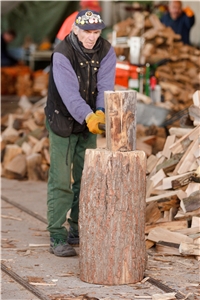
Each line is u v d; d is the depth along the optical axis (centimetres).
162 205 634
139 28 1264
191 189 629
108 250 521
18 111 1366
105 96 520
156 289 518
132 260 525
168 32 1283
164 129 923
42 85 1839
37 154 984
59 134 596
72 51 578
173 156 667
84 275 536
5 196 876
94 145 623
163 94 1202
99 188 514
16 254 620
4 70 1855
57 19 2111
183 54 1280
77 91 573
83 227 529
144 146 855
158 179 661
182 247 589
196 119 662
